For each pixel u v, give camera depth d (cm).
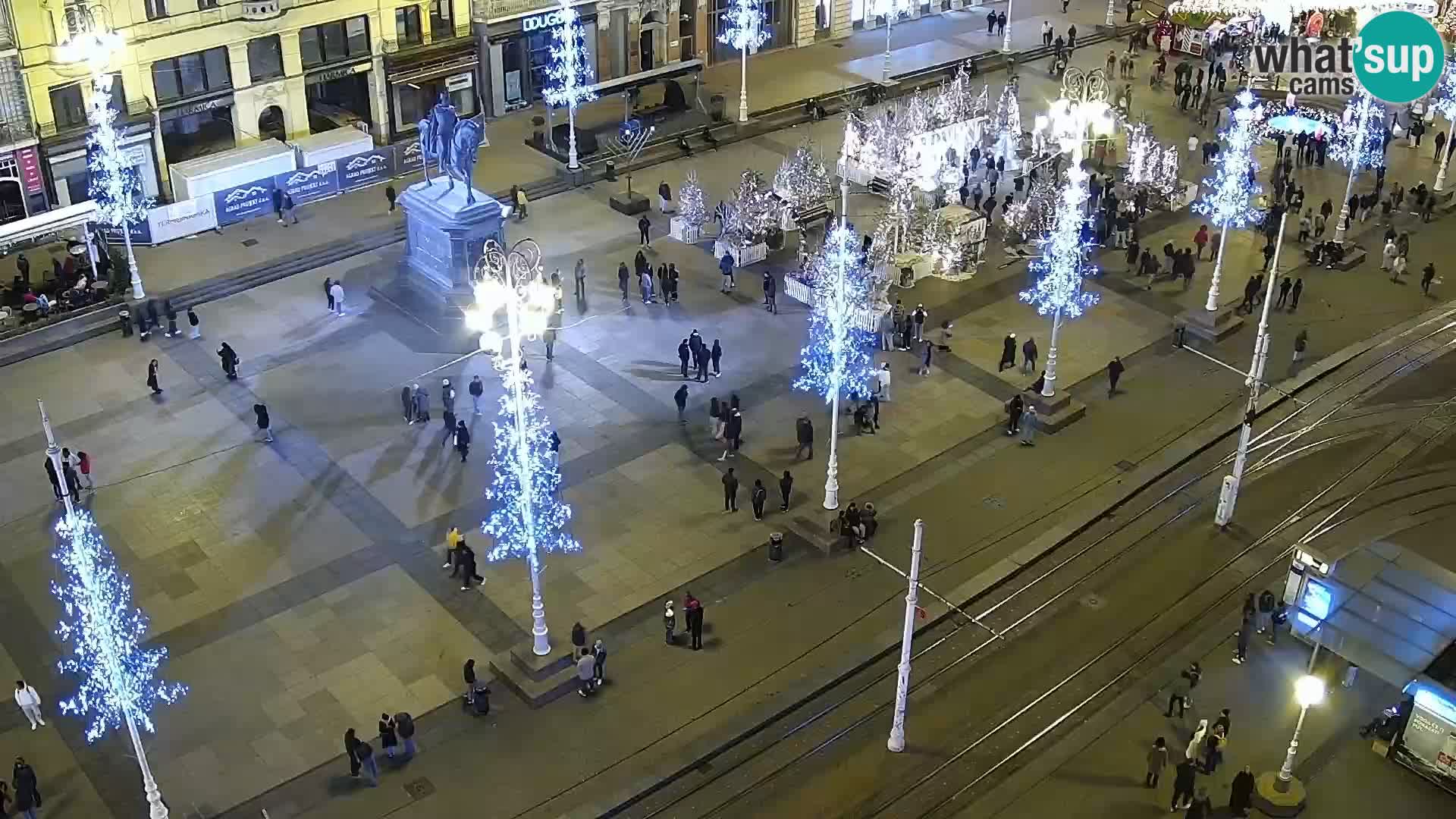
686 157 7244
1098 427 5162
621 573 4359
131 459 4834
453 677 3959
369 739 3747
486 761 3688
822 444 5006
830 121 7769
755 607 4238
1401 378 5541
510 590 4284
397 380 5312
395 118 7156
